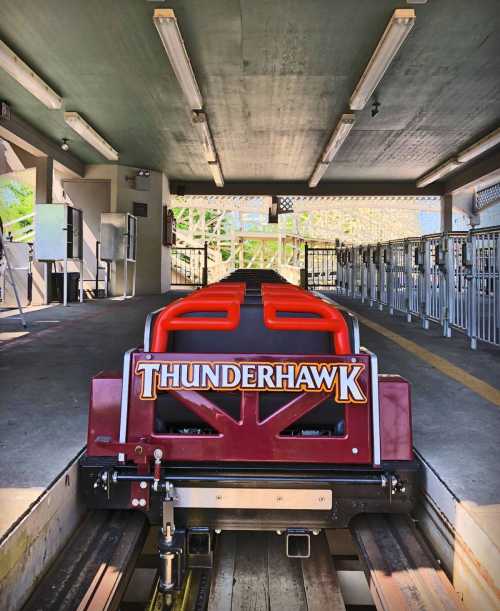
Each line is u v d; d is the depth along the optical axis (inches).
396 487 68.3
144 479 67.7
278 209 621.3
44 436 95.7
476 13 213.6
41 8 209.3
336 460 68.6
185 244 887.1
